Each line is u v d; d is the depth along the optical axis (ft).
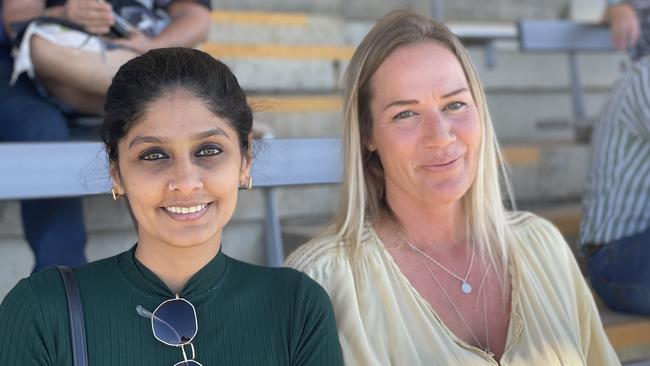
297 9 14.11
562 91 15.92
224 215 4.89
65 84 7.80
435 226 6.24
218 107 4.83
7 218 8.63
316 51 12.56
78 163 6.73
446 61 5.98
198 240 4.77
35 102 7.79
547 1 17.04
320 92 12.68
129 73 4.82
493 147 6.33
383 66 6.02
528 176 12.21
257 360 4.89
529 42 12.91
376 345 5.74
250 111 5.10
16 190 6.55
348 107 6.20
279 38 13.16
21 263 8.75
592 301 6.53
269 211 8.16
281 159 7.25
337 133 12.01
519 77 15.48
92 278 4.88
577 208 11.71
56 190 6.67
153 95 4.73
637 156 8.66
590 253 8.98
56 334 4.66
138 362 4.71
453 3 16.01
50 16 7.61
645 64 8.72
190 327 4.79
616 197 8.70
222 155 4.85
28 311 4.66
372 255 6.05
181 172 4.69
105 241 9.04
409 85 5.92
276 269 5.24
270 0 13.85
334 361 5.14
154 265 4.90
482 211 6.29
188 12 8.56
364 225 6.24
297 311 5.07
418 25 6.11
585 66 16.15
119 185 5.00
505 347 5.86
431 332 5.77
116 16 7.83
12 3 7.73
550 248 6.47
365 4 15.31
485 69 15.15
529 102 15.57
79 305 4.74
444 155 5.92
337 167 7.49
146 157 4.75
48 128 7.68
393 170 6.09
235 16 12.77
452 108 5.99
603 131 8.99
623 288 8.55
